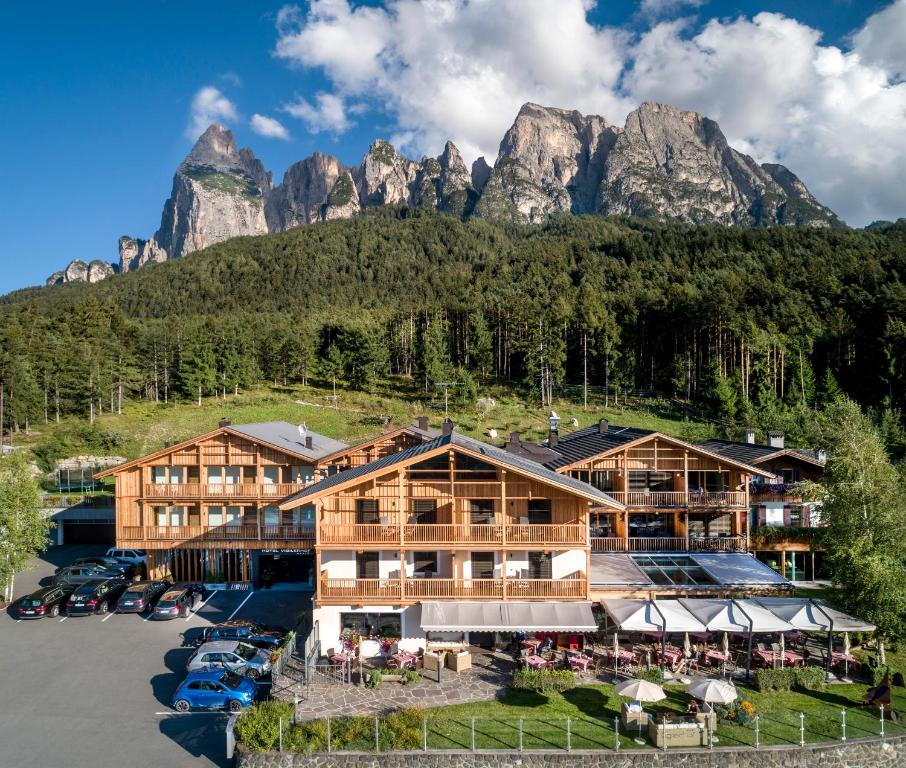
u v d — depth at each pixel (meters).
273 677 31.36
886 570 32.91
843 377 122.50
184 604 42.50
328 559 36.03
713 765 25.83
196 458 49.75
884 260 173.75
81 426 104.81
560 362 127.62
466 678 31.77
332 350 133.25
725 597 36.84
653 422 107.12
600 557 41.81
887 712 28.83
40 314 152.88
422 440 48.56
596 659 33.25
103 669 34.44
